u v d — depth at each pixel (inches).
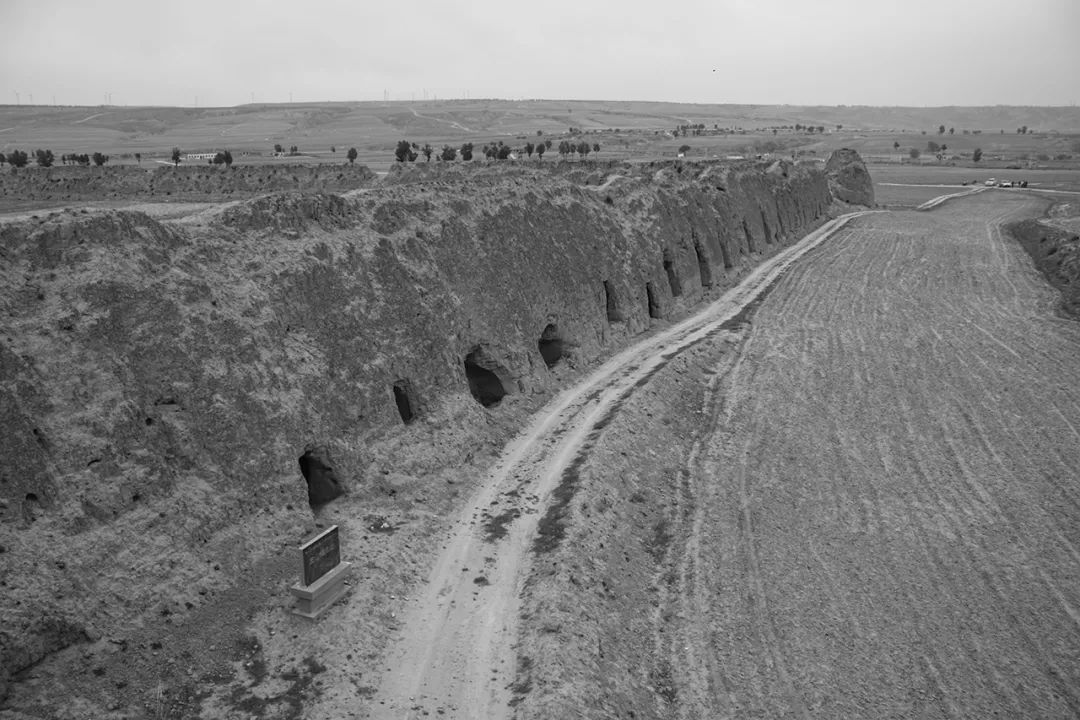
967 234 3521.2
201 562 784.9
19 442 693.9
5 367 709.9
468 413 1258.6
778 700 805.2
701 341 1921.8
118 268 839.7
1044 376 1732.3
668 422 1455.5
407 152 3735.2
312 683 721.0
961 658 880.3
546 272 1620.3
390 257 1227.9
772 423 1498.5
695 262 2402.8
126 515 749.3
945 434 1454.2
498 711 711.7
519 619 841.5
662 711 776.3
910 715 796.6
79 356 770.2
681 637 892.6
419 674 757.3
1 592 631.8
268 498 885.8
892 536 1120.2
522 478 1168.2
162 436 814.5
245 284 989.2
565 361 1641.2
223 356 898.7
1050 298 2388.0
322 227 1173.7
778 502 1209.4
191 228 995.3
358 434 1054.4
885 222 3949.3
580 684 741.3
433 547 977.5
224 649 729.0
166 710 656.4
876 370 1784.0
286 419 933.8
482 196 1573.6
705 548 1077.8
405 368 1173.7
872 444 1414.9
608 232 1953.7
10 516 670.5
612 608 898.1
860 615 946.7
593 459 1192.8
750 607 951.6
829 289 2554.1
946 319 2192.4
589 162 3440.0
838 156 4896.7
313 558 797.9
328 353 1055.6
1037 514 1181.7
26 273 784.9
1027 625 938.1
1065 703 818.8
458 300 1344.7
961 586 1008.2
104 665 663.1
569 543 964.6
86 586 688.4
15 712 595.5
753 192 3208.7
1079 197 4643.2
